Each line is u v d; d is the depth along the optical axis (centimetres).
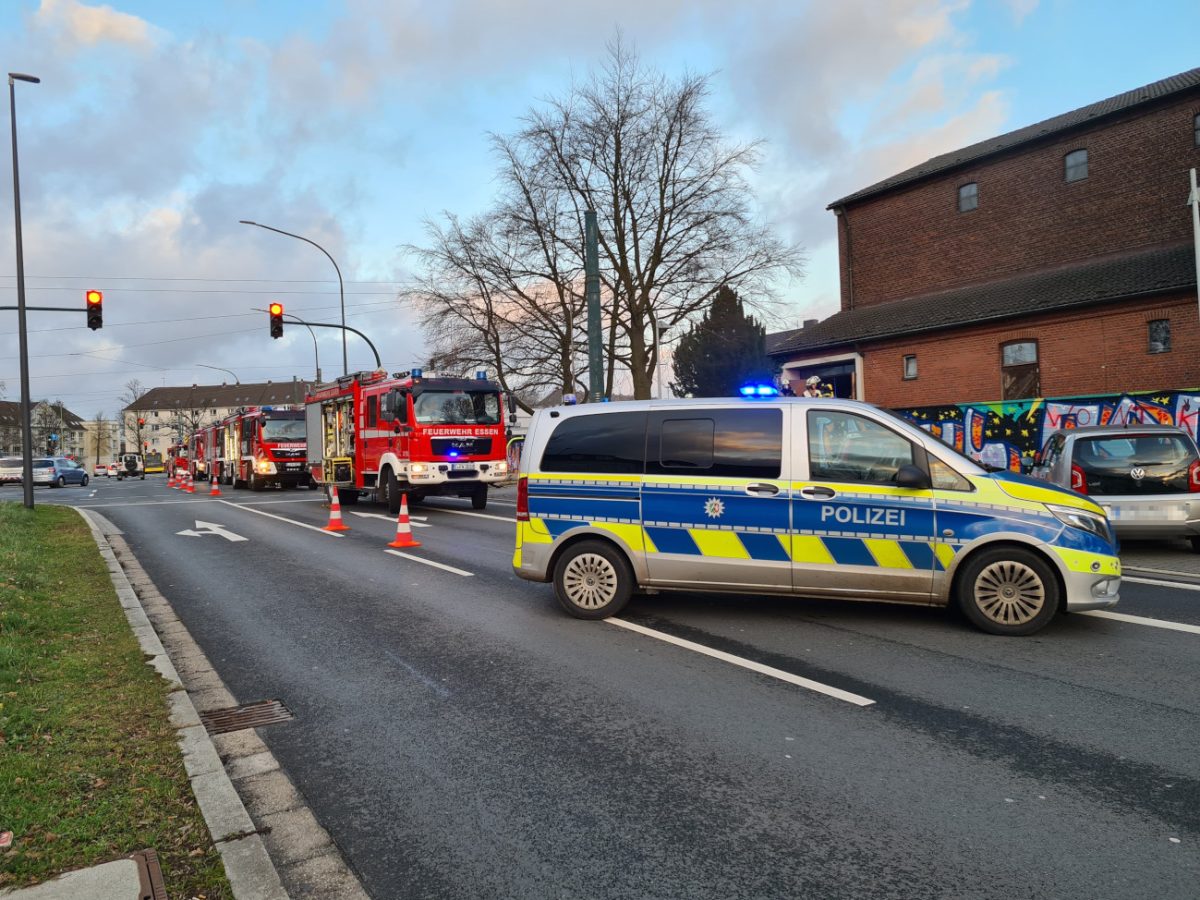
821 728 423
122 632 626
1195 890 269
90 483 5094
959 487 597
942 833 312
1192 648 553
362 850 311
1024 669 513
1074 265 2161
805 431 636
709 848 305
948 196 2478
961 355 2188
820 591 625
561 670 537
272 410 2848
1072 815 323
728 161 2723
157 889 273
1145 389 1830
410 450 1609
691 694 482
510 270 2941
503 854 305
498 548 1130
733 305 3781
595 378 1717
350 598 795
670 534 657
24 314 1916
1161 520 911
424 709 469
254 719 458
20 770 364
